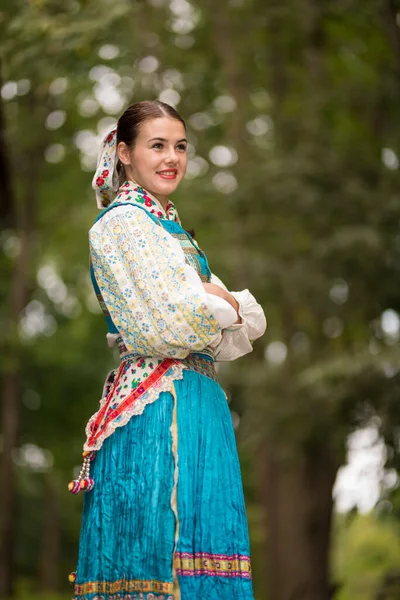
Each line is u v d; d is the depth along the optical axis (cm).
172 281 443
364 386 1465
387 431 1445
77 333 2873
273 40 2064
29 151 2316
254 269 1830
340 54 2172
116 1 1266
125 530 441
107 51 1358
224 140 2216
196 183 2025
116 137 493
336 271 1720
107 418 457
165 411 449
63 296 2939
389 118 1908
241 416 1845
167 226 470
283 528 2056
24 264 2609
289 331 1998
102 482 454
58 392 2980
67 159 2612
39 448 3045
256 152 2089
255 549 2825
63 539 3912
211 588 428
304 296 1797
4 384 2677
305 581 2008
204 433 450
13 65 1243
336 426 1545
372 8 1636
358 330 1838
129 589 434
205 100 2116
